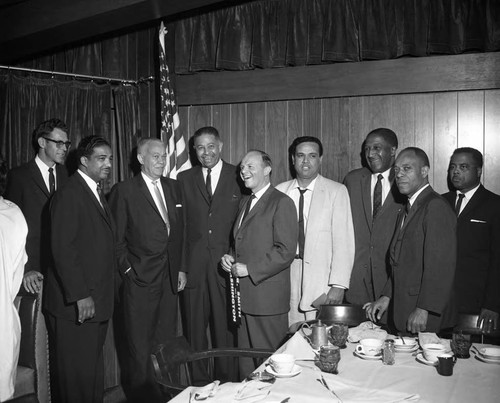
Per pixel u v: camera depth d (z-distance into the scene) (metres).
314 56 4.12
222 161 3.90
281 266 3.23
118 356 3.96
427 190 3.09
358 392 1.87
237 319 3.36
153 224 3.51
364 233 3.64
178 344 2.43
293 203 3.34
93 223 3.19
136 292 3.49
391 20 3.97
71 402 3.16
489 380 2.00
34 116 4.11
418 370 2.12
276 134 4.33
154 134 4.58
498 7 3.76
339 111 4.16
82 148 3.24
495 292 3.19
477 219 3.32
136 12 3.53
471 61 3.82
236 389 1.89
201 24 4.43
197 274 3.79
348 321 2.89
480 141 3.85
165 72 4.19
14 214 2.79
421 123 3.97
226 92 4.41
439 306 2.85
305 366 2.16
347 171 4.14
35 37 3.83
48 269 3.25
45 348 3.16
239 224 3.47
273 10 4.25
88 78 4.51
